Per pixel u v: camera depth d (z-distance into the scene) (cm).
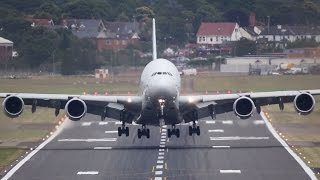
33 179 18675
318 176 18862
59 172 19512
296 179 18512
